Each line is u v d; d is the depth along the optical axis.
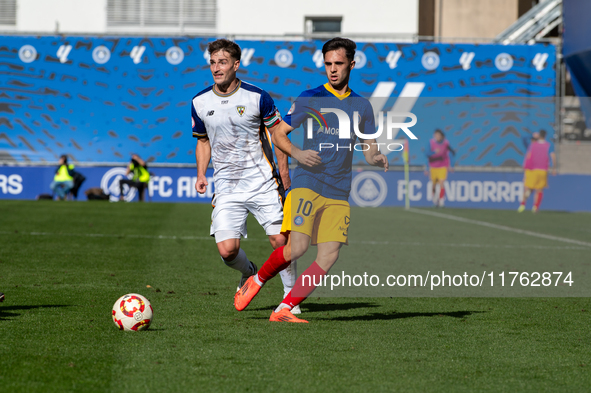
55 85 61.69
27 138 61.91
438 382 11.09
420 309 17.86
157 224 39.94
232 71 15.89
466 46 61.66
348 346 13.34
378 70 61.91
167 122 61.88
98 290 19.38
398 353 12.89
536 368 12.07
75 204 52.25
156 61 61.75
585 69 60.62
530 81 61.62
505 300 19.53
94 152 62.06
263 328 14.84
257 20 69.69
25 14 69.50
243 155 16.34
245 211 16.75
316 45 61.00
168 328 14.61
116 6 69.94
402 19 69.06
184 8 69.75
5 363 11.50
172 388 10.41
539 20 70.56
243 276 17.73
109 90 61.75
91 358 11.98
